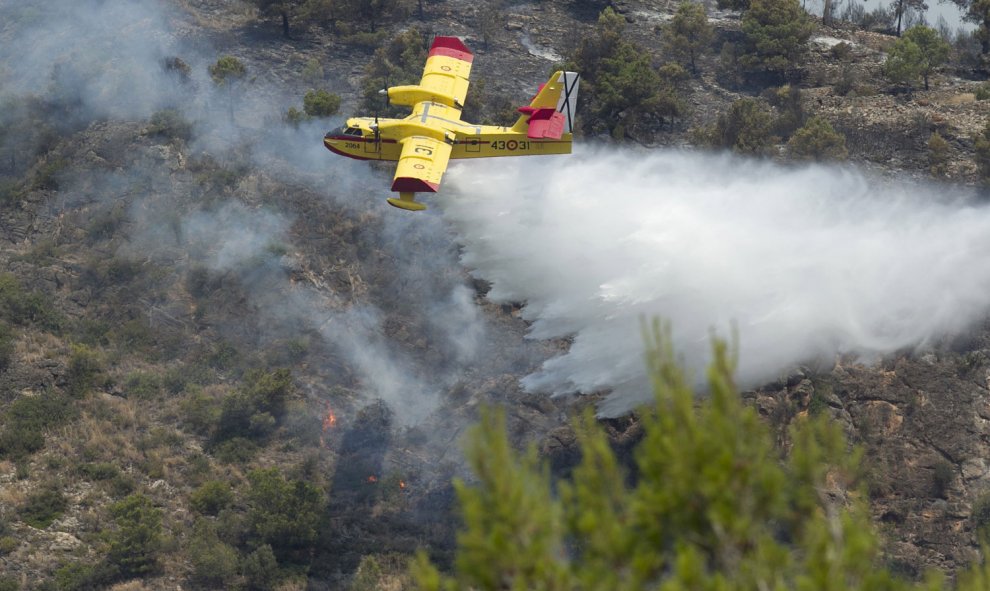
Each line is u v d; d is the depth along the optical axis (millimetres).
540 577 45125
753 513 45906
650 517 46281
